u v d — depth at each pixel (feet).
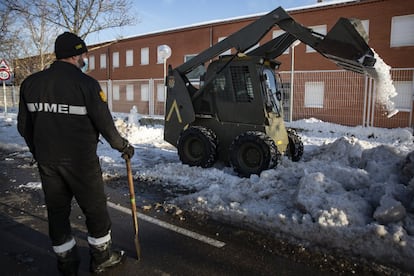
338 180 15.53
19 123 9.45
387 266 10.43
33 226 13.62
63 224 9.62
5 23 46.03
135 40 88.17
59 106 8.89
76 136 9.07
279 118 22.47
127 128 39.29
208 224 13.71
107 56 96.63
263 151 19.38
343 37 17.80
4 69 55.06
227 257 11.12
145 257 11.14
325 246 11.62
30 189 18.57
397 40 50.62
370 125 42.68
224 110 22.38
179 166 22.08
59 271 10.08
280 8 19.88
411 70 40.73
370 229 11.35
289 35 22.67
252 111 21.29
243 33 21.06
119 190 18.35
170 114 24.49
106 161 25.48
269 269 10.40
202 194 16.48
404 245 10.71
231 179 19.58
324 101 44.78
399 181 14.42
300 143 24.41
